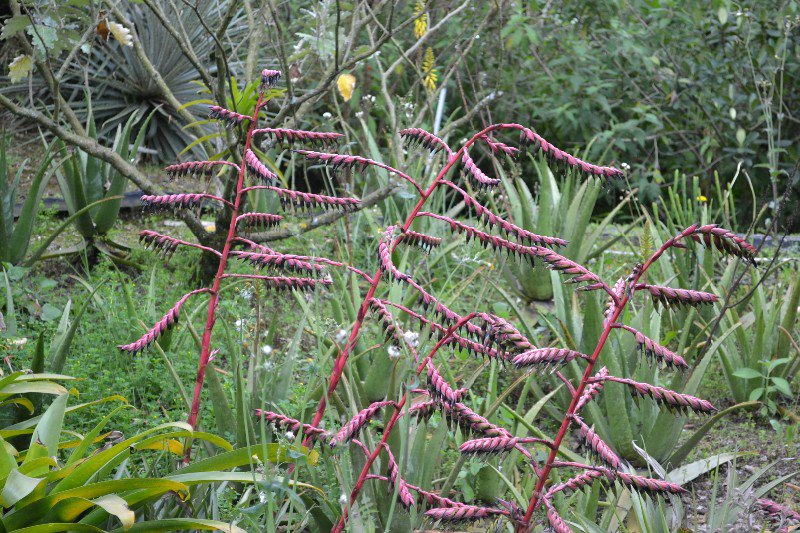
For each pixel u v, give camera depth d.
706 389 4.38
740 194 8.41
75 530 2.32
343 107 7.05
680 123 8.48
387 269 2.43
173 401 3.70
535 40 7.47
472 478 3.26
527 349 2.18
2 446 2.28
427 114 8.01
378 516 2.91
